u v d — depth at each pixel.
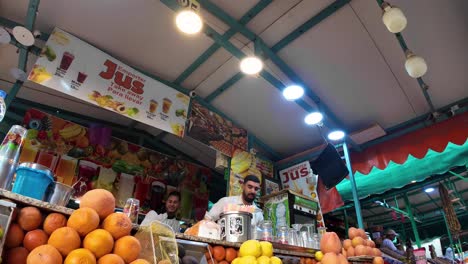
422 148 3.85
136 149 4.21
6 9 2.57
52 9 2.62
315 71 3.37
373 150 4.27
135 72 3.21
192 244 1.61
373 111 3.89
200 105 3.79
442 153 4.09
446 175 5.22
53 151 3.45
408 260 4.09
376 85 3.52
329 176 4.14
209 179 4.89
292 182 4.52
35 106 3.62
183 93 3.61
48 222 1.14
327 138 4.36
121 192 3.87
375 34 2.93
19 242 1.08
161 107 3.31
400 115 3.91
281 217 3.52
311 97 3.66
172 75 3.45
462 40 2.96
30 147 3.30
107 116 3.99
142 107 3.15
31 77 2.49
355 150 4.43
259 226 2.26
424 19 2.80
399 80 3.43
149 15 2.74
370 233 5.77
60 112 3.78
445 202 5.47
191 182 4.64
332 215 6.70
